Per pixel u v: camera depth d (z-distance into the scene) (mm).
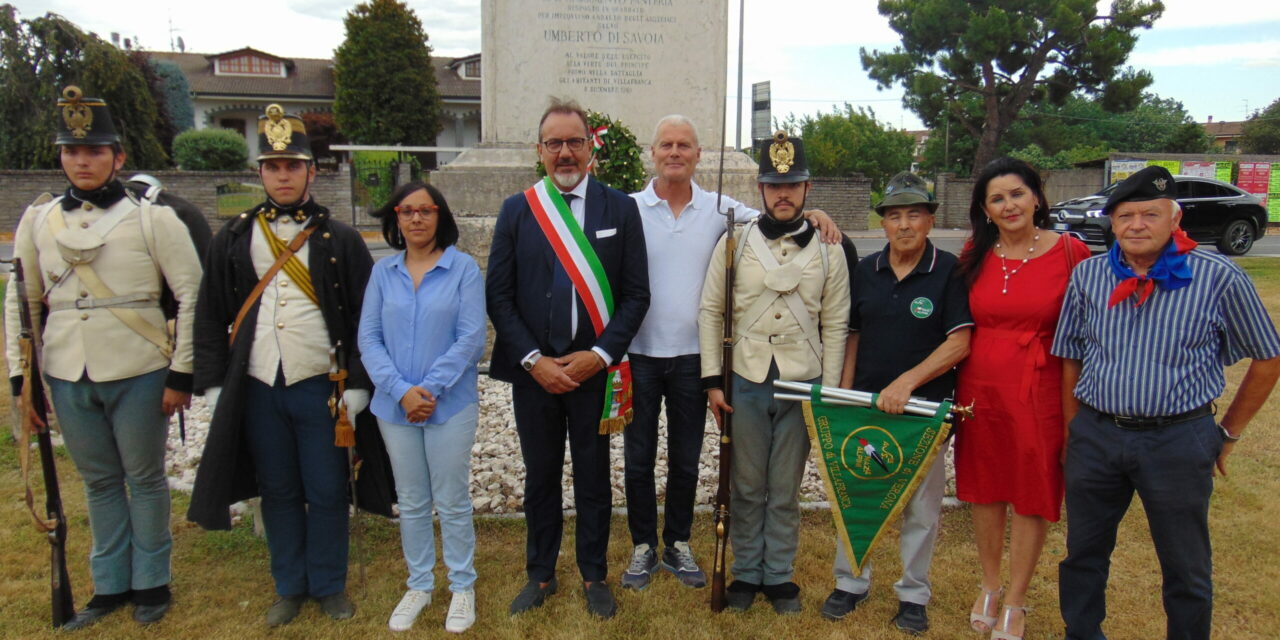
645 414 3424
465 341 3066
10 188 19609
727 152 7414
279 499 3174
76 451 3109
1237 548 3756
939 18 27875
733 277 3193
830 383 3170
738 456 3264
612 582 3508
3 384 6398
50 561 3611
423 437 3137
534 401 3182
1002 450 3016
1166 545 2688
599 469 3246
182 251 3109
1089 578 2883
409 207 3049
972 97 34531
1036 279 2938
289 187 3053
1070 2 27047
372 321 3104
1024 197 2891
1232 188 16062
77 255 2988
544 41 6949
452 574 3189
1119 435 2693
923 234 3041
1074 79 28797
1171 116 65062
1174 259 2594
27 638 3076
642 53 7074
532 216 3170
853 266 3342
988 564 3193
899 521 4086
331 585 3246
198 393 3018
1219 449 2674
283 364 3045
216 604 3346
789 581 3312
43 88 21969
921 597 3184
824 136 36500
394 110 29344
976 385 3031
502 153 6938
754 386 3203
